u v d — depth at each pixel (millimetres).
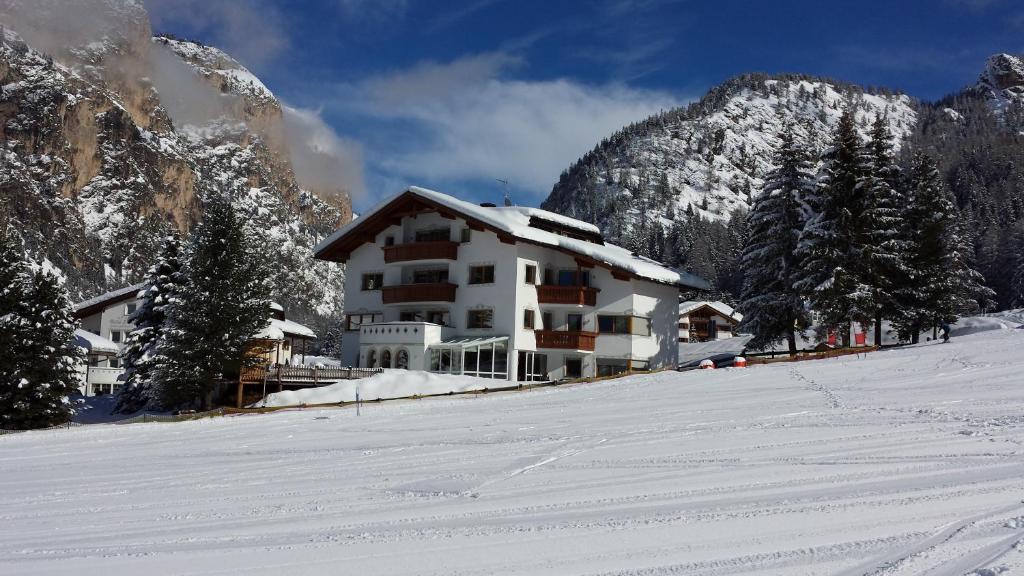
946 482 10000
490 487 12109
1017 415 16078
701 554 7285
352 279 53906
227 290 39719
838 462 12242
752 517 8680
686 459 13641
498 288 47438
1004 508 8281
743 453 13828
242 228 41500
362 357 49438
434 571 7250
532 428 20469
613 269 47500
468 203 49625
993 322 49656
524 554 7676
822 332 44375
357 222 51938
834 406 19953
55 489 14719
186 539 9344
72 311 40000
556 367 48656
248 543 8914
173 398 40312
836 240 43531
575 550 7723
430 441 19156
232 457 18719
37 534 10281
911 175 49719
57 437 26844
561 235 54094
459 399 32344
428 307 50625
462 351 46000
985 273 106125
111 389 66812
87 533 10156
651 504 9969
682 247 172625
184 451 20734
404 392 37438
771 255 47562
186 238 48438
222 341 39344
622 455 14625
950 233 51844
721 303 105188
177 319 40562
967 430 14523
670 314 51500
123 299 71938
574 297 48031
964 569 6164
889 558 6711
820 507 8992
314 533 9305
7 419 36125
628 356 47875
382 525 9578
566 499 10703
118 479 15750
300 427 25266
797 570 6566
